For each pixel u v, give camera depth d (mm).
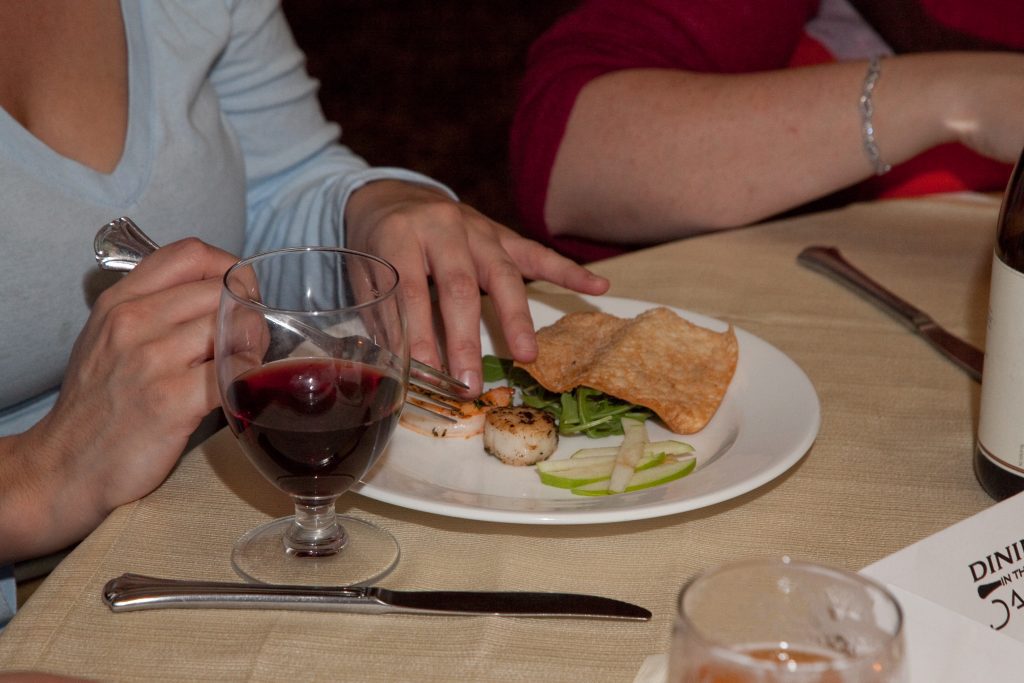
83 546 766
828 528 805
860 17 1928
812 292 1224
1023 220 789
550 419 920
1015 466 787
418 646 665
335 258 804
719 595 481
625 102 1577
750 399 965
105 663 647
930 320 1126
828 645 480
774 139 1489
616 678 640
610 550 778
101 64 1229
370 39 5148
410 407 951
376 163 4074
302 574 731
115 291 899
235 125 1483
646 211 1575
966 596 678
